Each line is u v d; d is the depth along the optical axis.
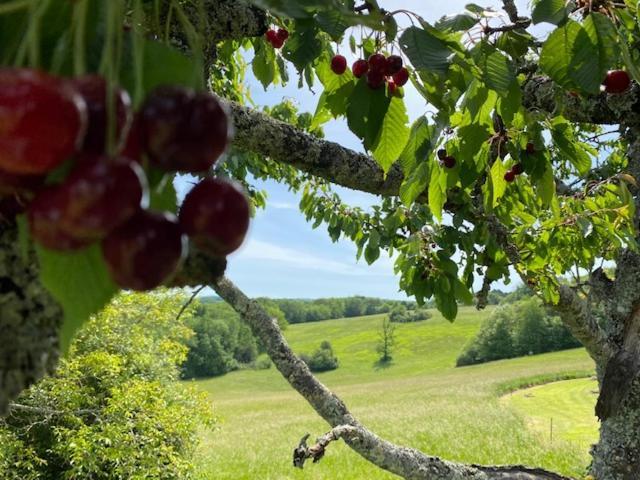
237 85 4.90
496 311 59.28
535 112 2.68
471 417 24.72
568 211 3.94
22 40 0.80
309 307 104.38
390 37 1.47
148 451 10.05
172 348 12.57
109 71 0.67
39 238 0.66
